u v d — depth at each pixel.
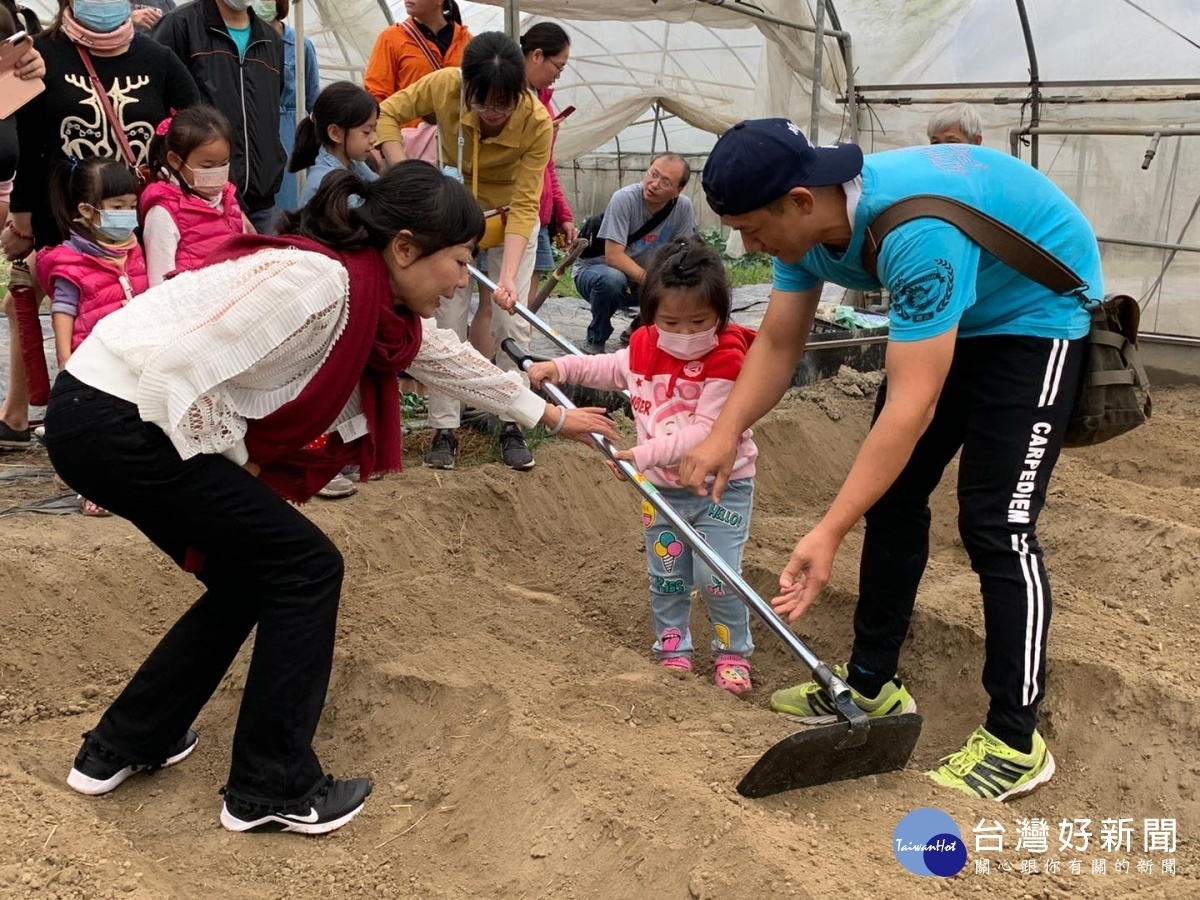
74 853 2.70
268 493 2.89
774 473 6.59
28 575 4.09
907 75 10.20
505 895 2.91
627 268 7.50
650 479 3.95
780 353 3.60
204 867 2.94
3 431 5.39
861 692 3.83
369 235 2.79
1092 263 3.32
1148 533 5.05
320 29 14.12
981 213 3.04
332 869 2.98
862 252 3.14
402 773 3.42
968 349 3.33
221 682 3.81
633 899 2.81
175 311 2.75
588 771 3.16
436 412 5.56
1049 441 3.28
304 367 2.78
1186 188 8.87
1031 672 3.38
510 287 5.18
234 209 4.93
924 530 3.67
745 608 4.06
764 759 3.00
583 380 4.04
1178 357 8.88
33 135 4.82
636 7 11.49
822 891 2.66
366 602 4.34
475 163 5.24
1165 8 8.88
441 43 6.16
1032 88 9.62
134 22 5.87
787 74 11.38
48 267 4.57
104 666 4.01
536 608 4.64
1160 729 3.71
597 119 17.64
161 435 2.75
